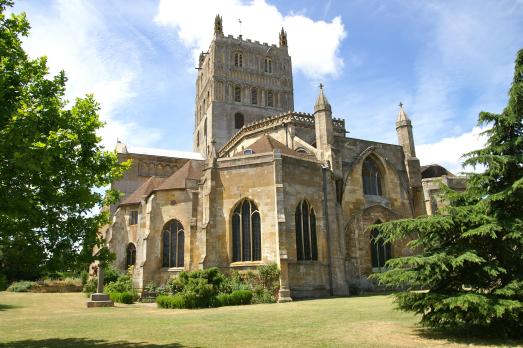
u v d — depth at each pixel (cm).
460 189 5506
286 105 9356
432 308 1620
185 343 1552
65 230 1539
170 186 4784
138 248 4741
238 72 9050
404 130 5525
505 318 1525
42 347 1522
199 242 4203
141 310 3053
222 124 8594
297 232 4094
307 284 3975
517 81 1714
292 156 4212
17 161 1109
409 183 5316
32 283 5834
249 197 4084
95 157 1605
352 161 5000
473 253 1548
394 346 1428
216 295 3231
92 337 1759
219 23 9275
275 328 1895
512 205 1673
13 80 1434
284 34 9988
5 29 1485
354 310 2616
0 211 1212
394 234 1758
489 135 1756
